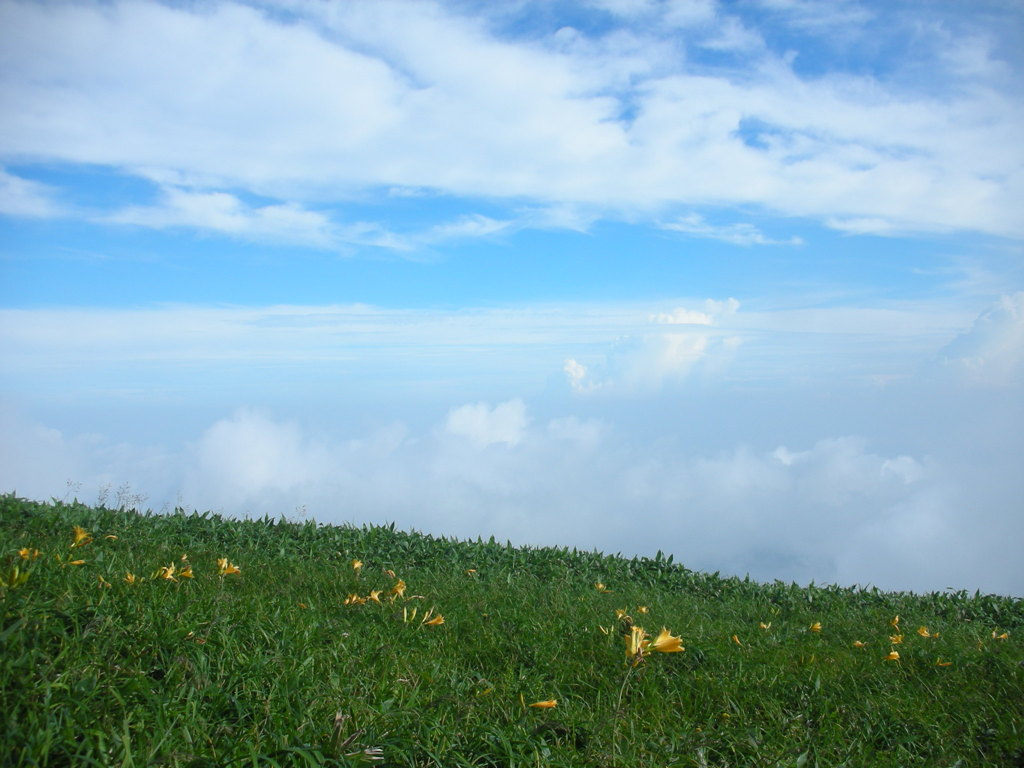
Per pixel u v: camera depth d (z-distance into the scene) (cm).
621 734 212
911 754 220
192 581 288
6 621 198
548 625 306
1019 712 245
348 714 196
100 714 177
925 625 399
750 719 233
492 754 196
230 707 192
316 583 343
